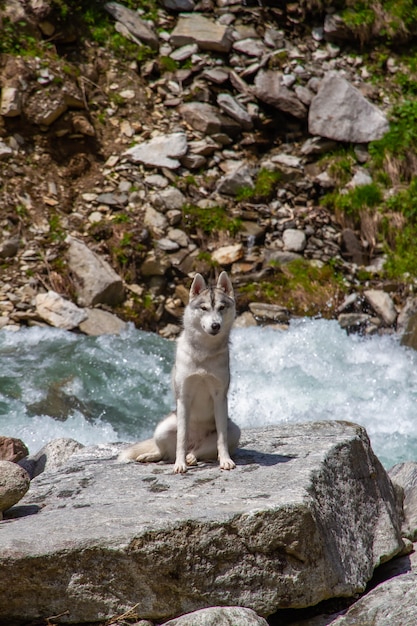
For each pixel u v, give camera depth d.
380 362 23.06
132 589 8.97
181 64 32.84
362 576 10.21
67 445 14.52
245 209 28.62
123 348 22.47
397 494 13.27
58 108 28.69
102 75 31.34
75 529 9.21
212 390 11.73
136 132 30.09
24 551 8.77
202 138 30.52
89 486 11.22
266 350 23.16
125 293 25.17
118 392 20.41
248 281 26.30
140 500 10.23
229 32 33.69
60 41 31.20
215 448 12.06
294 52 33.72
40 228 26.09
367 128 31.80
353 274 27.64
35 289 24.25
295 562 9.37
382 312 25.92
